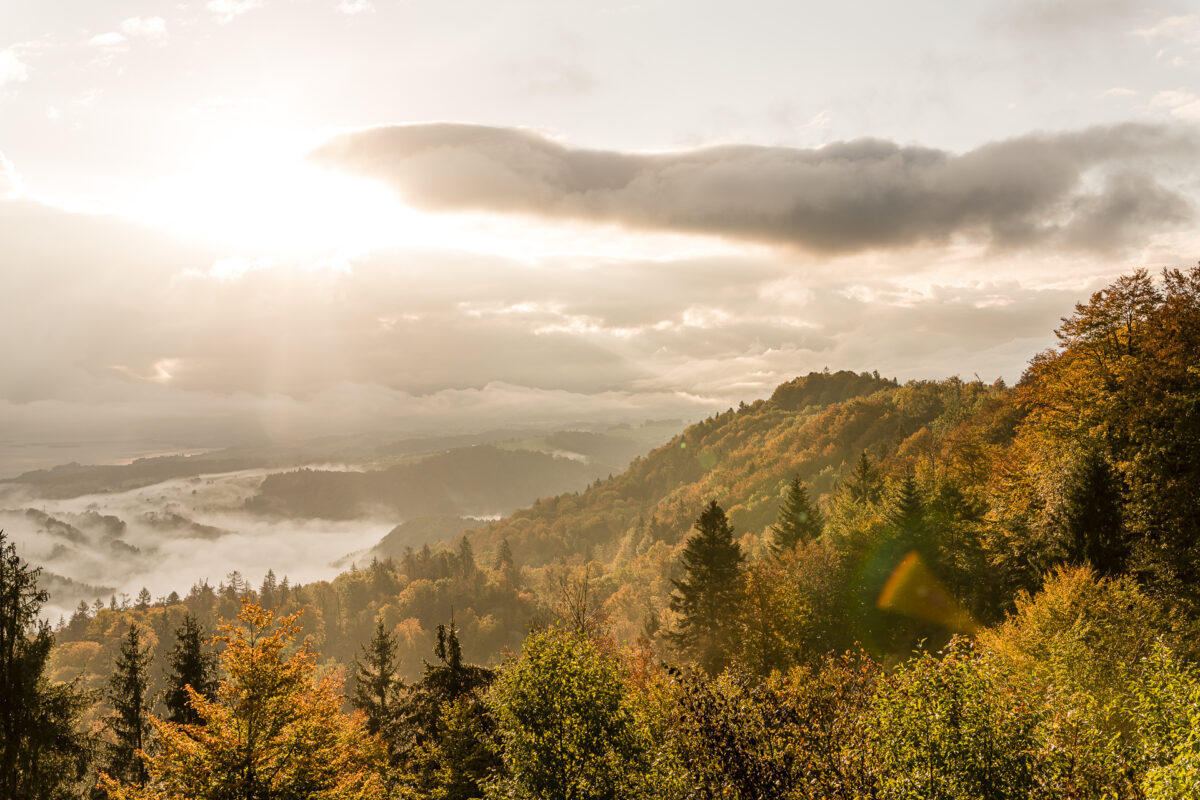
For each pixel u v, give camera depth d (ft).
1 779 88.33
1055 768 42.37
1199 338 108.68
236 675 67.77
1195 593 92.58
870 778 44.04
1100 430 118.62
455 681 110.11
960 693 44.37
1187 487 103.24
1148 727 49.26
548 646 69.87
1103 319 123.34
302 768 66.49
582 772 59.98
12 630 92.22
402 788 83.25
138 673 117.08
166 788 64.90
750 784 44.75
